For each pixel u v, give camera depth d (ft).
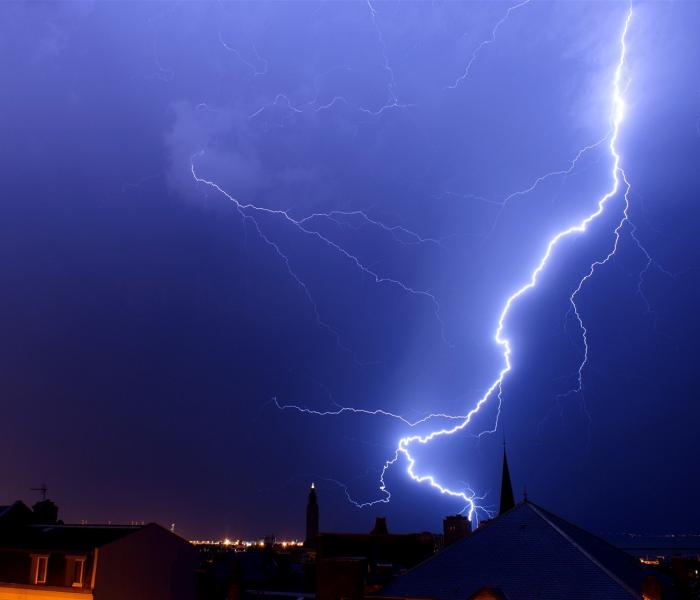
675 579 121.19
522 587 105.40
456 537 216.74
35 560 147.95
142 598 150.61
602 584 102.01
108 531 157.58
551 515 121.80
